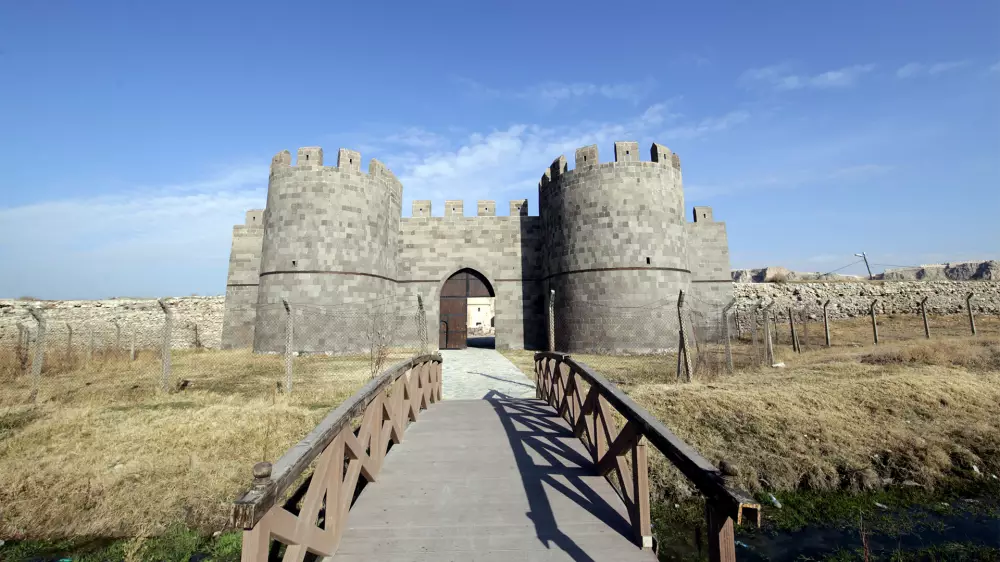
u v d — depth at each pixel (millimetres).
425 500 5289
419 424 8695
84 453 7852
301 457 3275
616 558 4062
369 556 4117
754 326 17203
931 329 22797
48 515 6348
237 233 28484
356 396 5129
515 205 30000
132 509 6484
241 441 8547
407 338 27844
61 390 12742
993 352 14312
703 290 27453
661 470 7848
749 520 2305
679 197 24141
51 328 24812
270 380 14906
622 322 22203
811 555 6016
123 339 26203
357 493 5969
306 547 3586
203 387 13641
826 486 7699
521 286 28578
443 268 28625
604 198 23312
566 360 8469
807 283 29766
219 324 28859
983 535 6328
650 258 22641
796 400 10195
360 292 24375
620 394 5098
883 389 10633
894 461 8141
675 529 6629
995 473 7863
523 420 8992
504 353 25531
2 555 5684
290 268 23375
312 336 22875
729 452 8422
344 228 24219
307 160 24250
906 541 6258
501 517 4855
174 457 7812
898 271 47031
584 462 6496
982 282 27219
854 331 24219
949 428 9109
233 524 2479
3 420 9578
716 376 13328
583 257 23547
